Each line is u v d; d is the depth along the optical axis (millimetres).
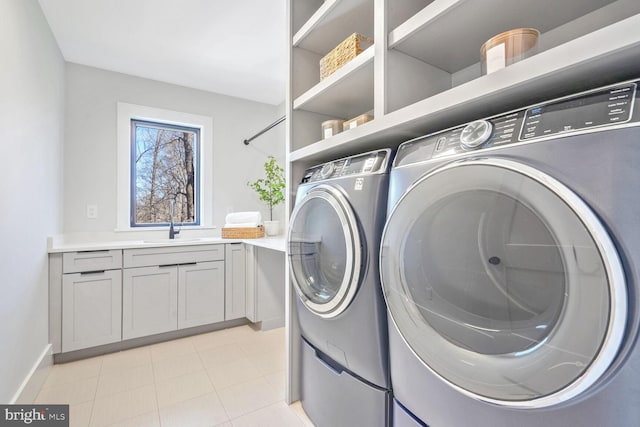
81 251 2107
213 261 2615
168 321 2420
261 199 3209
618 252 502
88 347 2125
